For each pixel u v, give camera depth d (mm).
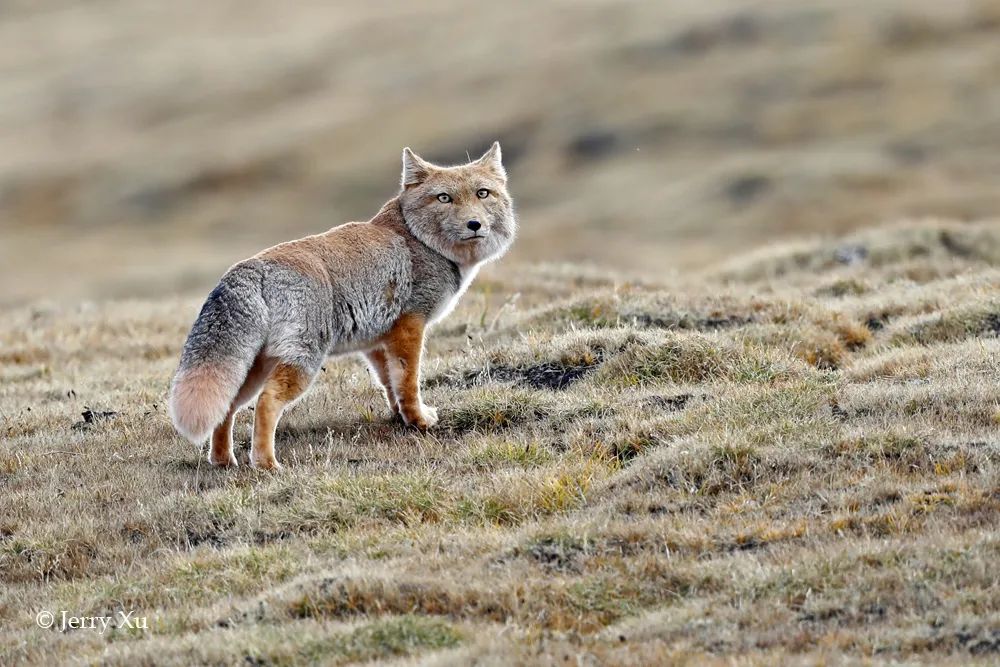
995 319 33594
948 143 116875
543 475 25125
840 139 122312
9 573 23719
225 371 25578
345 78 176500
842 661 17484
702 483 24328
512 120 142250
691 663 17672
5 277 112750
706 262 91312
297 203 134875
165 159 155000
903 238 55062
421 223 29219
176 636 20266
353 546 23188
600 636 19203
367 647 19062
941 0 153125
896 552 20578
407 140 144125
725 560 21219
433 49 180625
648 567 21078
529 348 32875
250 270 26516
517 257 99500
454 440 28203
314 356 27141
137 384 36219
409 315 29094
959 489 22688
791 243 59438
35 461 28766
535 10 190250
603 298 37625
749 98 136250
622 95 142625
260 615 20703
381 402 31578
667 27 160375
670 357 31141
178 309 51375
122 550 24172
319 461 27406
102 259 119625
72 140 172625
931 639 18172
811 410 27359
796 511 22922
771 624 19078
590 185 122000
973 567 19797
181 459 28422
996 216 97312
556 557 21953
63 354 42594
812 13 154500
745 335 33406
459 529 23547
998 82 129375
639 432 27062
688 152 126062
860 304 38938
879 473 23812
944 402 26953
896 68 136750
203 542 24234
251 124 165750
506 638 19031
